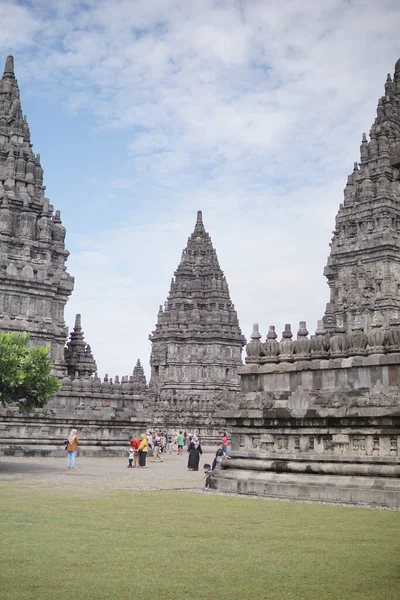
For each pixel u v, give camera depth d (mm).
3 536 17188
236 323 126688
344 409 28094
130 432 65375
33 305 72625
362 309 84562
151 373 126000
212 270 128250
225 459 32469
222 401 102875
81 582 12914
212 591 12469
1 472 39594
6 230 73188
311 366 31016
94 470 44031
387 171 89062
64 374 73812
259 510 23000
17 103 79812
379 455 27297
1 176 75500
